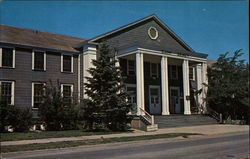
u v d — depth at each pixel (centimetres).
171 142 1636
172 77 3478
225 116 3309
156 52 2783
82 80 2728
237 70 3278
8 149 1221
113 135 1852
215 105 3416
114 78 2181
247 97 3222
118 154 1159
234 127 2639
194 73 3653
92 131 2059
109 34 2809
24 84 2402
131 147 1407
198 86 3456
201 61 3228
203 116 3053
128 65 3016
